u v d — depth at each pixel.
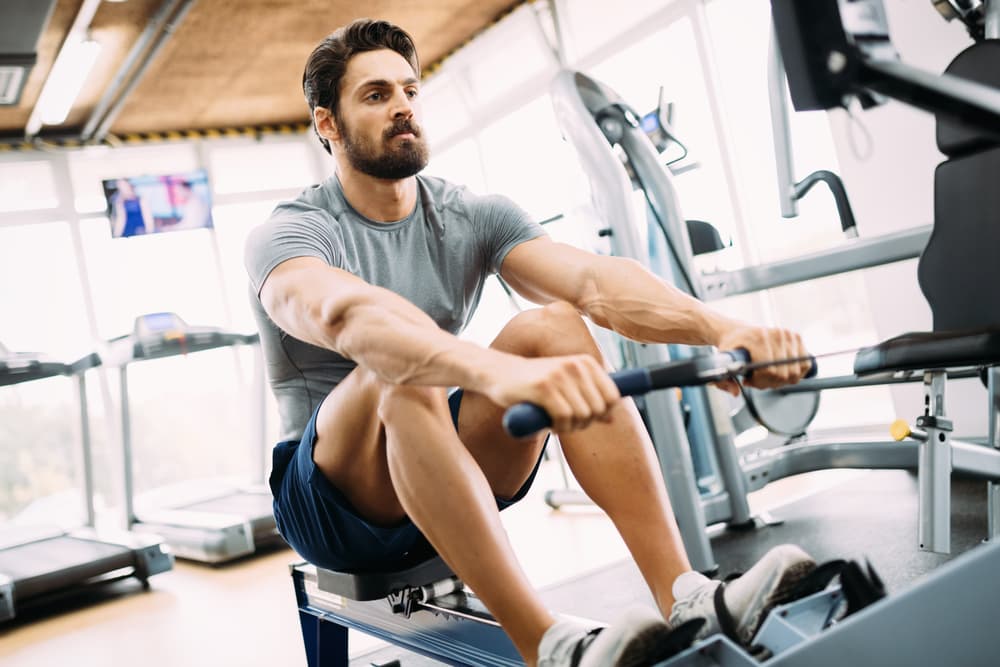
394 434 1.04
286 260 1.20
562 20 5.74
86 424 5.09
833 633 0.82
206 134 7.61
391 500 1.24
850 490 3.16
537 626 1.00
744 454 3.24
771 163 4.62
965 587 0.74
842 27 0.73
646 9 5.13
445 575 1.46
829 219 4.20
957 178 2.10
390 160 1.34
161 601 3.71
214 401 7.41
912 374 2.29
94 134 7.08
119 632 3.25
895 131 3.66
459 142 6.99
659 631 0.90
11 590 3.73
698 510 2.43
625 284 1.22
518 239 1.42
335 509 1.28
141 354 4.82
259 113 7.48
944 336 1.72
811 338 4.59
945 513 1.71
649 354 2.53
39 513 6.77
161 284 7.18
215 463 7.44
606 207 2.47
